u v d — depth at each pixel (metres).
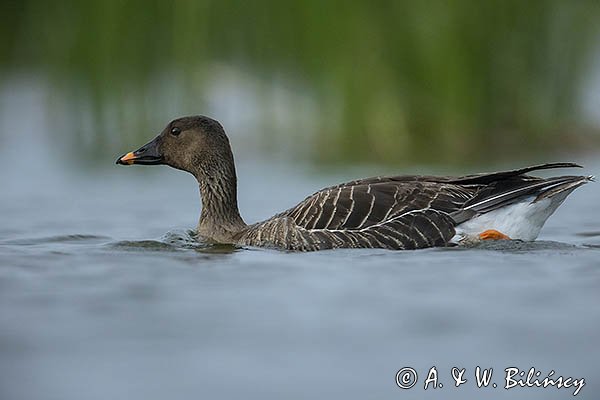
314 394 8.93
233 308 11.20
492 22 24.50
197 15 24.69
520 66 25.09
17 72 35.47
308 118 25.56
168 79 25.23
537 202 14.27
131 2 24.88
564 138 25.69
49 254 14.32
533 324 10.45
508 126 25.28
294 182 22.19
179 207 19.95
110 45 25.11
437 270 12.73
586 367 9.40
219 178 16.39
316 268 13.05
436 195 14.58
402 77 24.30
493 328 10.35
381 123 24.28
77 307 11.28
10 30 35.75
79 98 25.73
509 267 12.80
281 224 15.08
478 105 24.62
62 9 25.75
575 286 11.80
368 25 23.98
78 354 9.83
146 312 11.09
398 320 10.66
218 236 16.17
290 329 10.45
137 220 18.42
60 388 9.09
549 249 14.02
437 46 24.08
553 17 25.23
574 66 25.66
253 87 26.80
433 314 10.84
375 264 13.16
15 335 10.36
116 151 25.61
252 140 26.11
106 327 10.57
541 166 14.12
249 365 9.52
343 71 24.27
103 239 16.12
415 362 9.56
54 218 18.58
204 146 16.45
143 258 14.00
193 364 9.55
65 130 26.23
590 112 27.12
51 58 26.30
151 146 16.81
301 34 24.39
